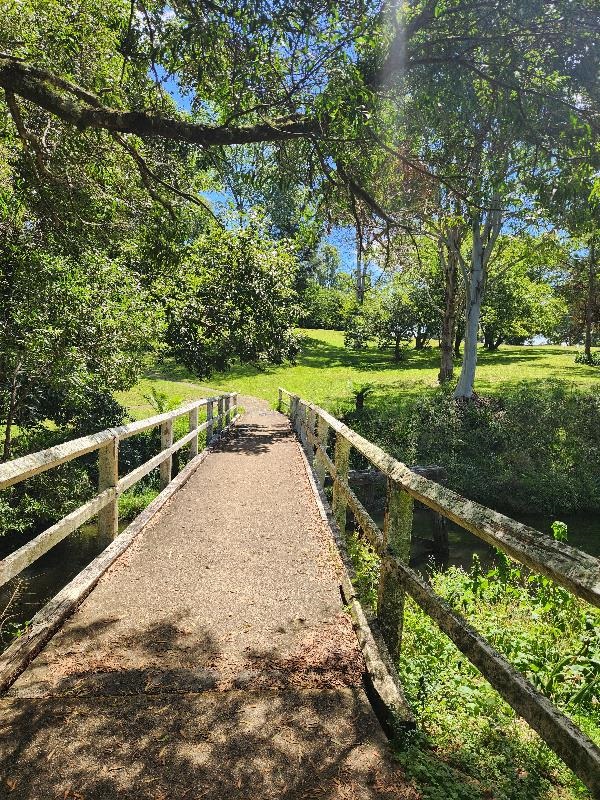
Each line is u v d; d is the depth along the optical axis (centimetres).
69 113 541
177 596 417
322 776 228
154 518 645
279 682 298
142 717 265
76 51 705
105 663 317
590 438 1864
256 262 2066
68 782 221
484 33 562
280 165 661
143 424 566
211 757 238
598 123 540
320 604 404
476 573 685
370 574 499
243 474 943
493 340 4959
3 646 624
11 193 887
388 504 323
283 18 459
